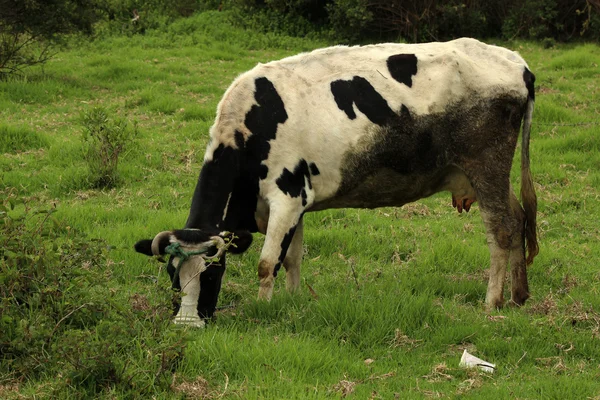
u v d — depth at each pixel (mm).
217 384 4953
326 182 6699
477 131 6879
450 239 8625
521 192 7199
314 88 6648
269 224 6438
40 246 5512
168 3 24422
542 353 5730
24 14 16438
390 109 6680
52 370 4887
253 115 6465
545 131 13148
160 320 5105
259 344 5480
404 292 6629
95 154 10375
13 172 10375
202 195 6379
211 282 5859
